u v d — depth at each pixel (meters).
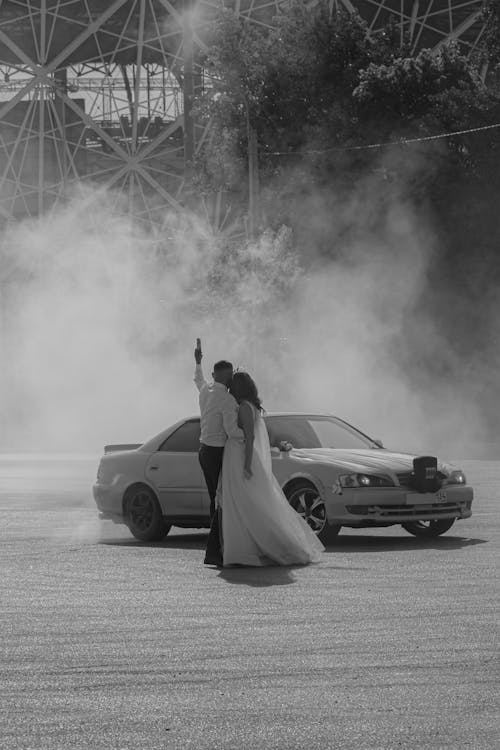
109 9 112.62
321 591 14.62
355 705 9.27
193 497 20.09
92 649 11.37
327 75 68.19
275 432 20.67
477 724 8.73
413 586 14.88
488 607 13.35
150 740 8.43
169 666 10.64
